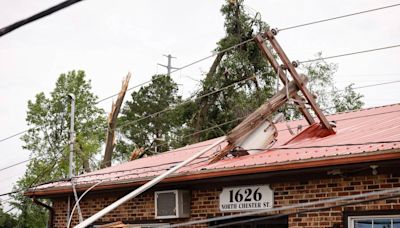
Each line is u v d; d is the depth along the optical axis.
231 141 12.76
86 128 39.97
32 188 16.34
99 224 15.00
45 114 41.06
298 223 11.10
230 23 32.16
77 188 14.98
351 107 35.53
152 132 41.84
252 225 11.99
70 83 41.66
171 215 13.06
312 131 13.46
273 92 31.17
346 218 10.41
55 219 16.48
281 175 11.34
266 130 12.99
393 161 9.46
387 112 14.59
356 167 10.10
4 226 35.59
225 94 32.06
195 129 32.66
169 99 42.25
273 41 12.89
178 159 15.73
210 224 12.67
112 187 14.20
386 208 9.95
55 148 39.00
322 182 10.90
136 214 14.16
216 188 12.67
